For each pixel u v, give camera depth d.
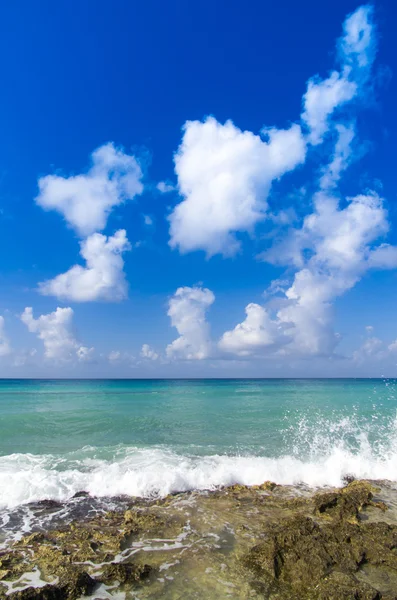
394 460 13.47
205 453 14.41
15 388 69.31
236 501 9.97
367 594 5.61
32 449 14.99
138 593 5.95
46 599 5.75
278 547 6.97
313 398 38.91
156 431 18.83
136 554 7.17
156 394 46.91
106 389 64.38
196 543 7.60
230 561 6.89
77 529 8.25
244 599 5.77
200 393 48.81
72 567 6.53
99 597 5.86
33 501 9.88
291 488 11.16
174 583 6.20
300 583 6.11
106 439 16.97
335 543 7.04
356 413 25.94
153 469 11.92
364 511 9.10
